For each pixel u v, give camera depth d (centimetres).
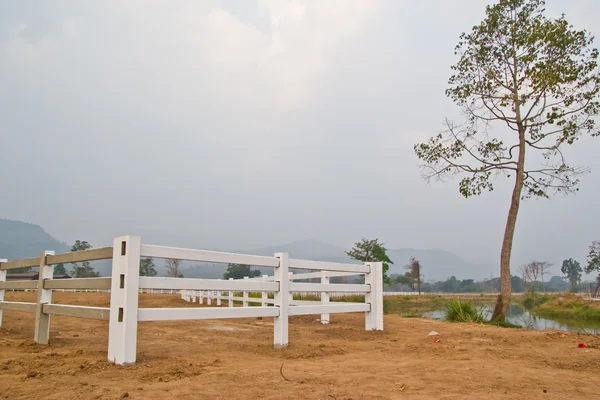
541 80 1385
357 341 751
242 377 452
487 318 1312
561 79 1368
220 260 593
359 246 3428
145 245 516
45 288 659
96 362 494
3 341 653
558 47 1378
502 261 1400
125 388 395
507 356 592
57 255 649
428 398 381
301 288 716
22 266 750
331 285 796
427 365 527
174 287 539
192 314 547
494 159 1544
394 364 536
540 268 5519
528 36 1401
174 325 997
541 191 1523
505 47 1492
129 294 492
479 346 676
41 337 648
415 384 431
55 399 355
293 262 702
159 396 372
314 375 468
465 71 1572
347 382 437
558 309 2892
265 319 1198
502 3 1455
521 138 1487
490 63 1532
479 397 386
